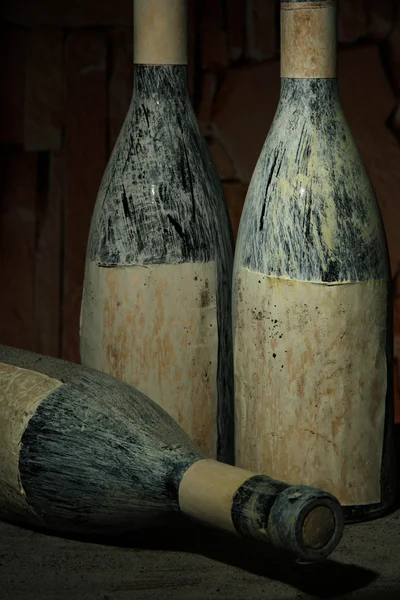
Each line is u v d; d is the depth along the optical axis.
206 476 1.18
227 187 1.86
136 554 1.26
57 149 1.91
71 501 1.24
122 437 1.24
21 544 1.29
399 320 1.86
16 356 1.36
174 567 1.23
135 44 1.41
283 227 1.30
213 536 1.30
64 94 1.90
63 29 1.88
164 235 1.38
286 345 1.30
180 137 1.40
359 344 1.31
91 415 1.26
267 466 1.33
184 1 1.40
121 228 1.39
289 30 1.32
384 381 1.33
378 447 1.34
